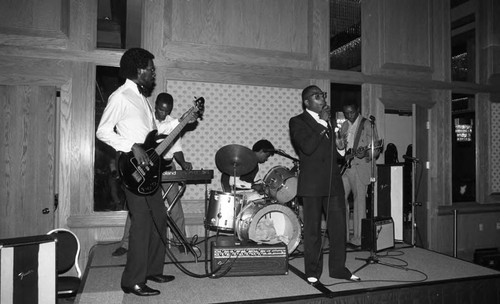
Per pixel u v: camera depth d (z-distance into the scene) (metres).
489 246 6.25
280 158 5.12
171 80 4.78
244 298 2.85
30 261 2.66
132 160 2.69
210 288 3.06
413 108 5.92
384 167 4.87
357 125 4.75
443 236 5.94
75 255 3.70
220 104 4.93
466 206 6.13
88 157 4.48
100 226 4.46
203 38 4.91
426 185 5.93
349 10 5.91
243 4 5.08
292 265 3.71
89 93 4.51
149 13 4.73
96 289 3.00
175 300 2.80
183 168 4.05
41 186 4.29
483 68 6.43
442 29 6.09
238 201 3.96
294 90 5.24
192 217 4.76
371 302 3.02
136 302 2.75
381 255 4.16
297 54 5.26
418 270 3.60
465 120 6.95
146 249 2.82
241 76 5.01
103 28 6.23
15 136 4.26
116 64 4.59
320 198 3.15
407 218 6.56
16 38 4.33
